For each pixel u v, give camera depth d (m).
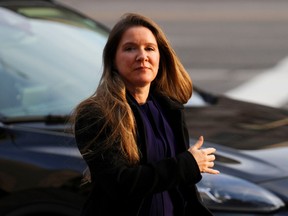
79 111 6.35
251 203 8.55
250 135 9.81
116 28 6.61
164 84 6.90
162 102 6.77
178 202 6.59
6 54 10.86
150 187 6.18
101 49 11.62
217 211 8.55
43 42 11.26
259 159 9.10
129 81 6.60
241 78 27.98
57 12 12.18
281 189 8.71
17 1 12.10
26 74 10.65
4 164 9.20
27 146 9.26
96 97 6.39
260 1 54.72
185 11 49.75
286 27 43.09
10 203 9.16
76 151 9.02
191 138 9.45
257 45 36.47
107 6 51.56
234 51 34.53
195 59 32.28
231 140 9.57
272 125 10.29
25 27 11.40
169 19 46.16
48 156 9.08
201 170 6.32
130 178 6.14
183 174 6.25
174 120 6.70
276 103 24.05
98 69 11.14
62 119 9.80
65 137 9.19
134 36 6.54
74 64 11.08
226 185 8.65
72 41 11.52
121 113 6.28
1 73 10.54
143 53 6.52
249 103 11.48
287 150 9.42
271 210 8.54
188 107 10.99
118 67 6.59
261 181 8.75
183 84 6.94
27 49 11.04
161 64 6.89
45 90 10.50
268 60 32.00
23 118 9.83
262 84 26.78
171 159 6.26
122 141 6.23
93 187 6.48
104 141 6.21
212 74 28.80
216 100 11.61
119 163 6.20
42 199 9.02
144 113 6.62
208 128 9.96
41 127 9.58
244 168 8.90
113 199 6.31
